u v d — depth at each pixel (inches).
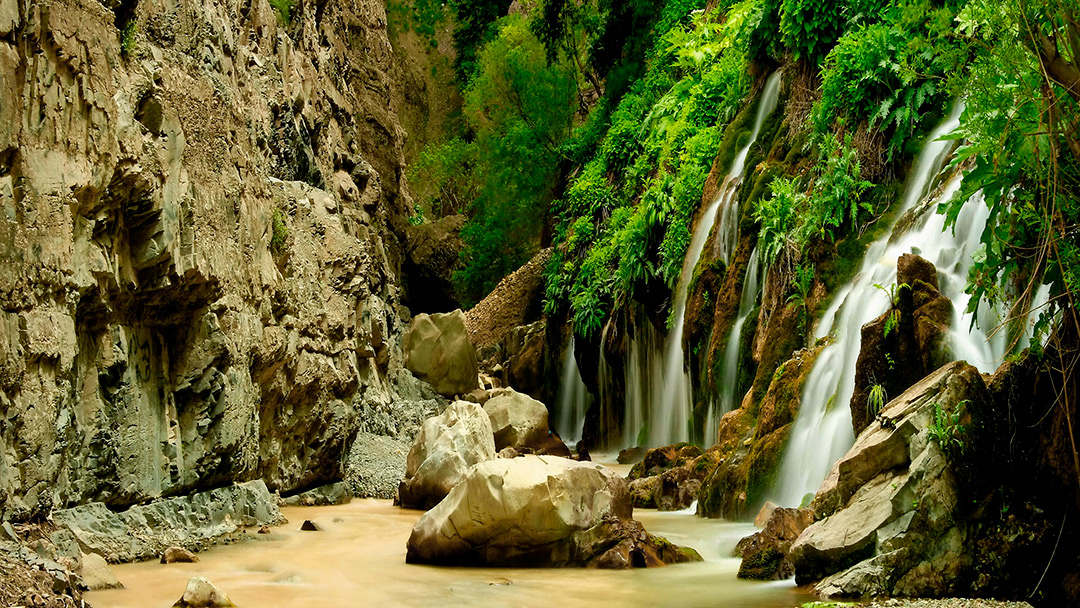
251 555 371.9
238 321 438.3
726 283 639.8
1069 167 254.8
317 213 613.6
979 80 265.9
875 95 566.6
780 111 681.6
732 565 358.0
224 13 506.6
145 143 356.5
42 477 300.2
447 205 1664.6
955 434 287.6
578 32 1423.5
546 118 1358.3
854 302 475.8
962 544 276.1
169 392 397.1
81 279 321.4
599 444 970.7
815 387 461.1
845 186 546.3
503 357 1216.8
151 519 367.6
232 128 456.1
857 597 276.4
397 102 1663.4
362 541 415.8
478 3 1626.5
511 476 360.5
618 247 942.4
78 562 292.2
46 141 303.4
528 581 327.9
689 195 783.7
